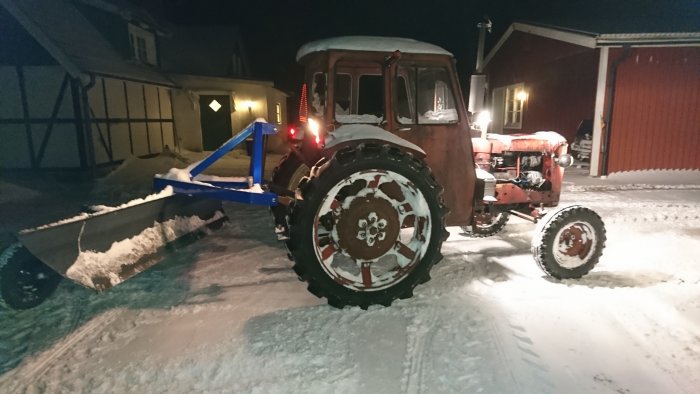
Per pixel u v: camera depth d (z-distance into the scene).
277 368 2.23
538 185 3.90
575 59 9.92
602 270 3.52
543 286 3.21
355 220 2.88
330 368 2.23
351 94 3.56
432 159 3.29
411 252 2.98
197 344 2.46
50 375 2.20
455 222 3.43
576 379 2.12
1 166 8.95
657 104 8.48
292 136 4.00
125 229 2.95
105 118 9.77
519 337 2.49
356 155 2.77
